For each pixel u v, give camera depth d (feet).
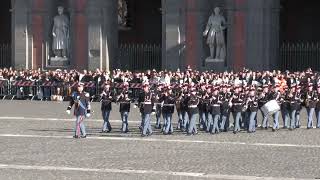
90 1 237.86
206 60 229.25
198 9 228.84
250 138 138.92
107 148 124.06
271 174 98.27
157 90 147.95
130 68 246.06
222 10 228.63
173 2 230.27
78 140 134.82
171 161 109.40
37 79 230.68
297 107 155.22
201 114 150.61
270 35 224.74
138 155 115.75
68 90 227.20
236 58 225.76
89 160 110.11
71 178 94.79
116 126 159.12
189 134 145.38
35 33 242.99
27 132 146.10
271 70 224.53
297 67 231.50
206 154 116.88
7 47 259.60
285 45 244.01
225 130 152.35
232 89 153.17
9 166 104.06
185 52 230.27
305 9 270.87
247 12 224.33
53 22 242.78
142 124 143.43
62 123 163.53
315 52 230.68
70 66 241.35
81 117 138.62
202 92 150.41
